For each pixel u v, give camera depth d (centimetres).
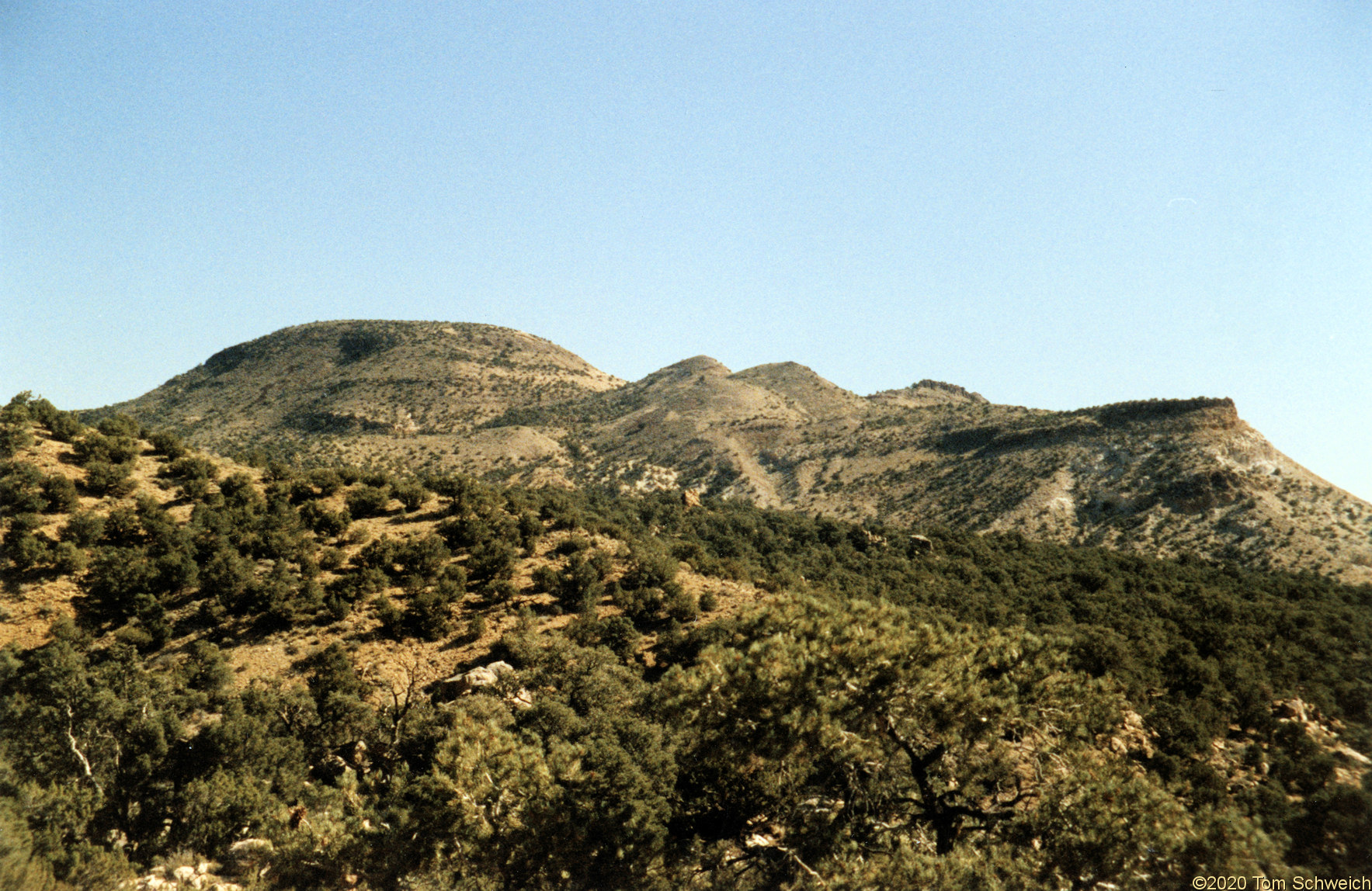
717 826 1777
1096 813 1466
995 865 1515
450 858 1603
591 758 1875
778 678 1472
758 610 1742
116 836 2014
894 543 9456
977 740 1625
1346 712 3841
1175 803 1448
